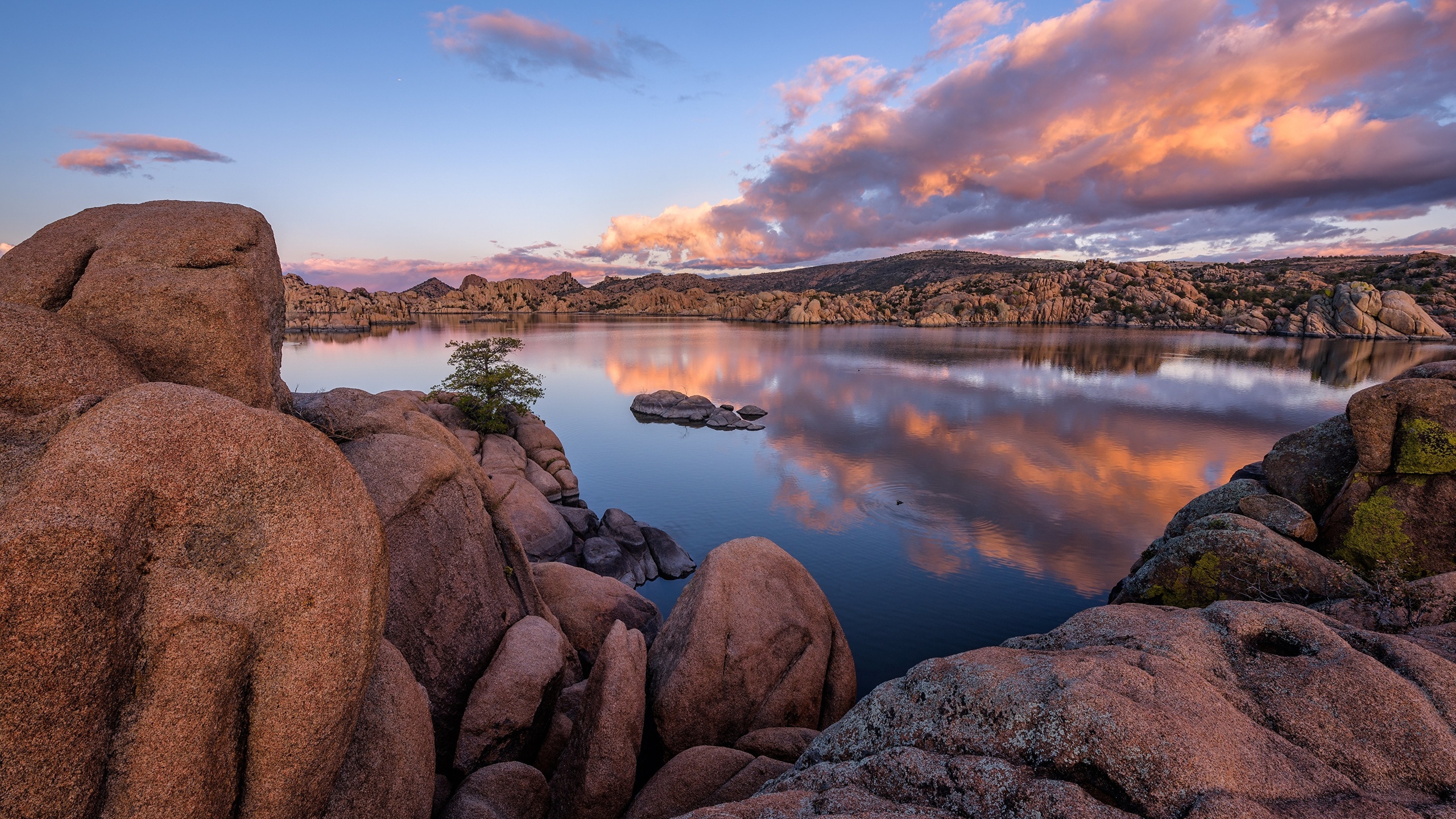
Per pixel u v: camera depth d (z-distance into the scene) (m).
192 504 4.77
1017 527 33.44
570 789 10.18
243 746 5.02
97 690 4.14
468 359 46.66
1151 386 81.69
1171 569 17.09
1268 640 8.04
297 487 5.29
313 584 5.26
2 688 3.74
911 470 44.38
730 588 13.95
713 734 12.54
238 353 8.00
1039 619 24.17
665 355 125.06
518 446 40.50
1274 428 56.41
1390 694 6.55
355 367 103.75
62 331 6.45
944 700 7.03
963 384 85.19
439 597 11.35
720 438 57.09
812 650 13.90
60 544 3.99
